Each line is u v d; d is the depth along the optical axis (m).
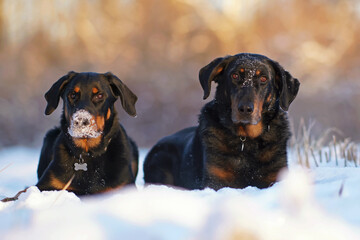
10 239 2.99
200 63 31.03
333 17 33.38
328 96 27.30
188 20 32.94
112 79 7.58
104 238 2.84
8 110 28.33
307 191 3.05
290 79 7.65
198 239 2.22
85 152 7.28
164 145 9.59
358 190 4.14
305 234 2.93
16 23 34.16
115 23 34.03
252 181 7.46
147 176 9.70
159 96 28.42
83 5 34.16
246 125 7.38
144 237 2.83
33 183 10.75
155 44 32.44
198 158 8.05
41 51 32.72
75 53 32.69
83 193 7.26
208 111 7.87
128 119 27.94
